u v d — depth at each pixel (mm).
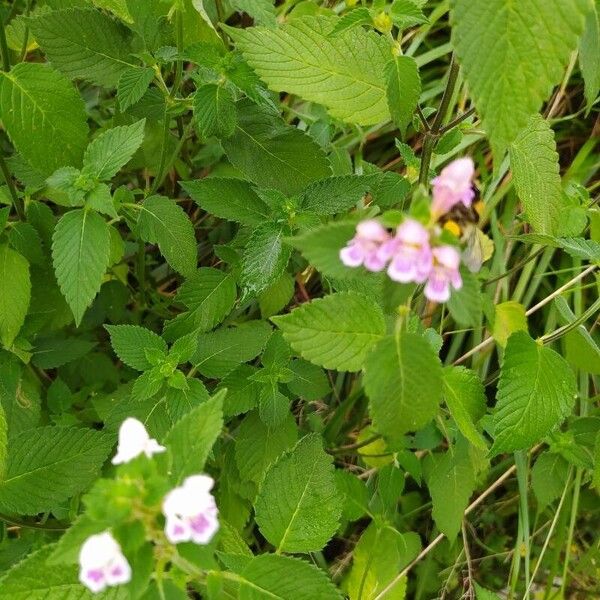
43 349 422
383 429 242
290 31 336
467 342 508
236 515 409
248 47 336
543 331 505
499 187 513
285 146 388
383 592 401
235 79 350
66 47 383
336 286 339
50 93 346
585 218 385
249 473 392
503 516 479
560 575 459
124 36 391
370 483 453
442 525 389
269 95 395
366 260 218
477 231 244
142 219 365
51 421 433
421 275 212
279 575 261
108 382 456
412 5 302
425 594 451
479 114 230
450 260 211
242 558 291
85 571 198
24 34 431
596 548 444
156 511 209
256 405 383
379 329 258
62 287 323
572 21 221
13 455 323
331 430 448
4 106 342
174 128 471
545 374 309
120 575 201
